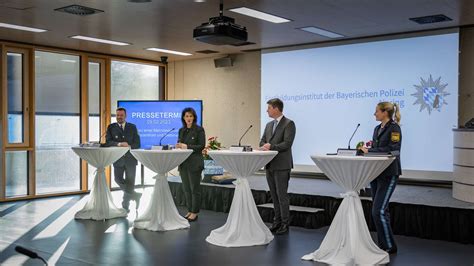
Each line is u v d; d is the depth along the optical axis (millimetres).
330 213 6066
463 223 5180
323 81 8469
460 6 5969
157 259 4434
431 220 5379
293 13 6293
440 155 7352
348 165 4043
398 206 5605
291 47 8836
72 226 5934
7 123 8039
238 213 5059
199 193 6316
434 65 7410
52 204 7750
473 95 7258
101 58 9484
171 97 10742
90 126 9398
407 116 7629
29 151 8406
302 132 8695
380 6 5949
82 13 6227
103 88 9531
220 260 4406
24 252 2240
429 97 7445
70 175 9102
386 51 7828
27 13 6230
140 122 9172
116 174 6934
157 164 5605
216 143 8328
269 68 9117
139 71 10328
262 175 8914
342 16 6484
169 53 9625
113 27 7109
